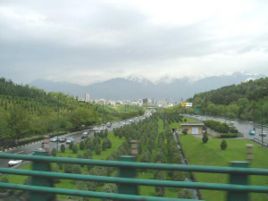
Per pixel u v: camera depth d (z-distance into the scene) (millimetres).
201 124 97500
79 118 114000
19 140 83438
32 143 83188
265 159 42406
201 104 168750
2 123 73625
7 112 78750
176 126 118750
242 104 130750
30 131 85500
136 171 4207
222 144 55688
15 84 138250
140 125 111500
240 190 3826
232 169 3848
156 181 4062
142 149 59594
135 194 4184
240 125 112125
